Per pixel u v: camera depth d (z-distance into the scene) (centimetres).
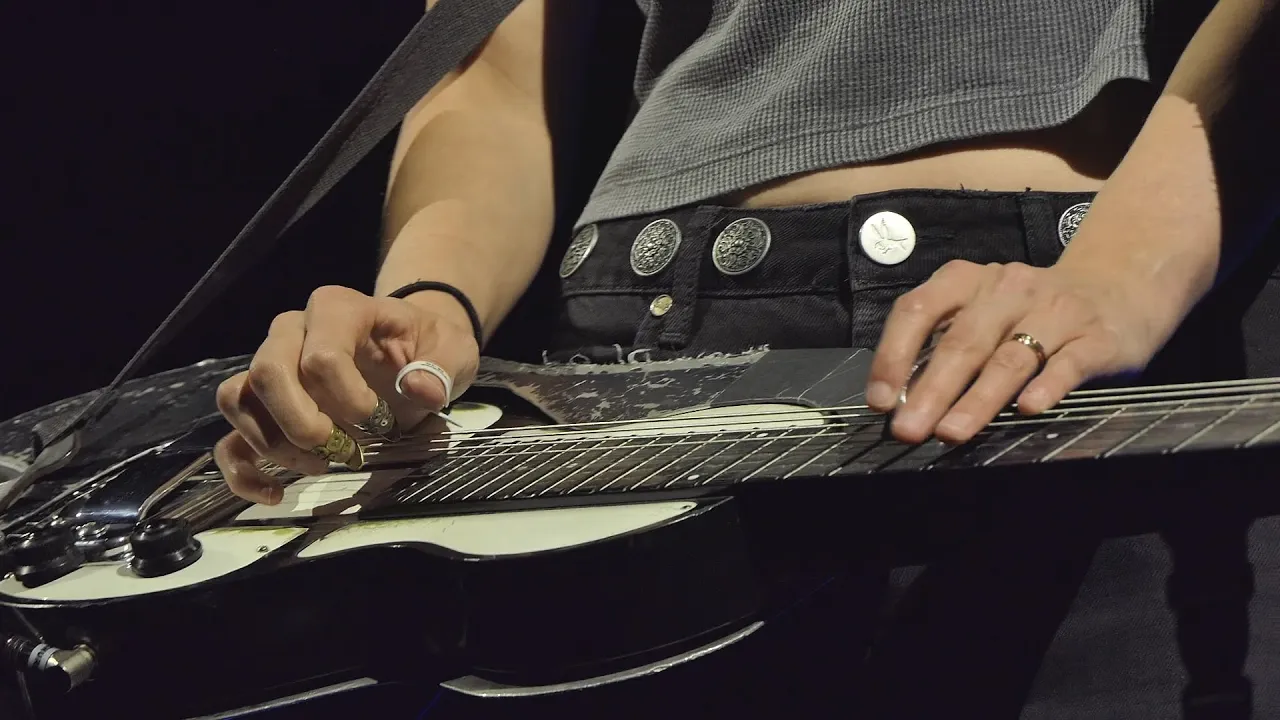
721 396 160
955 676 157
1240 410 149
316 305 158
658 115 174
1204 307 162
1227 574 156
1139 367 153
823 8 169
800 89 168
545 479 156
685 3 175
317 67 204
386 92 170
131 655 155
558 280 178
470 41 173
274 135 211
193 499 162
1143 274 154
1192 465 147
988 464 149
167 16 198
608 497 154
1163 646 156
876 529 152
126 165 210
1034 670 157
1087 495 149
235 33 199
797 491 151
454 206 176
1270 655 157
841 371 160
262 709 155
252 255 170
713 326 168
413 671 155
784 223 167
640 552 150
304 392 155
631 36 188
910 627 157
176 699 156
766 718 158
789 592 154
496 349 185
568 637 151
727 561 151
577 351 173
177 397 175
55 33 197
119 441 170
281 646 155
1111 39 162
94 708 156
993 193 163
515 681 152
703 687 158
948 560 152
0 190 208
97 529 160
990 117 164
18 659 155
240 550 157
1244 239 157
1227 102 157
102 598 154
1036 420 151
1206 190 156
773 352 164
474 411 166
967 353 150
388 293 169
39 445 169
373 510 157
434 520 155
